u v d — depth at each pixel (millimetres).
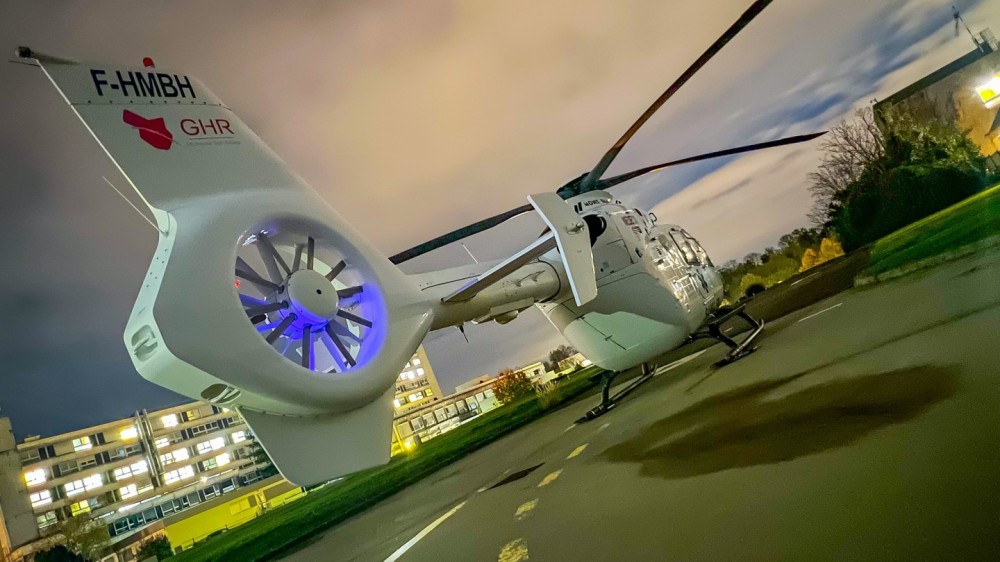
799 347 7098
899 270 10484
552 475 5852
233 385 3371
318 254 4828
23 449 27828
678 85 6895
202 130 4184
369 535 8039
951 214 17094
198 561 14031
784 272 29344
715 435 4547
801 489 2721
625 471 4641
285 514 17375
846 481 2609
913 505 2164
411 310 4871
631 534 3035
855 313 7863
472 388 41250
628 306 8516
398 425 37625
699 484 3471
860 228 24906
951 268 8211
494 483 7266
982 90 21844
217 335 3348
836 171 27031
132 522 28922
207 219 3740
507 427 18422
